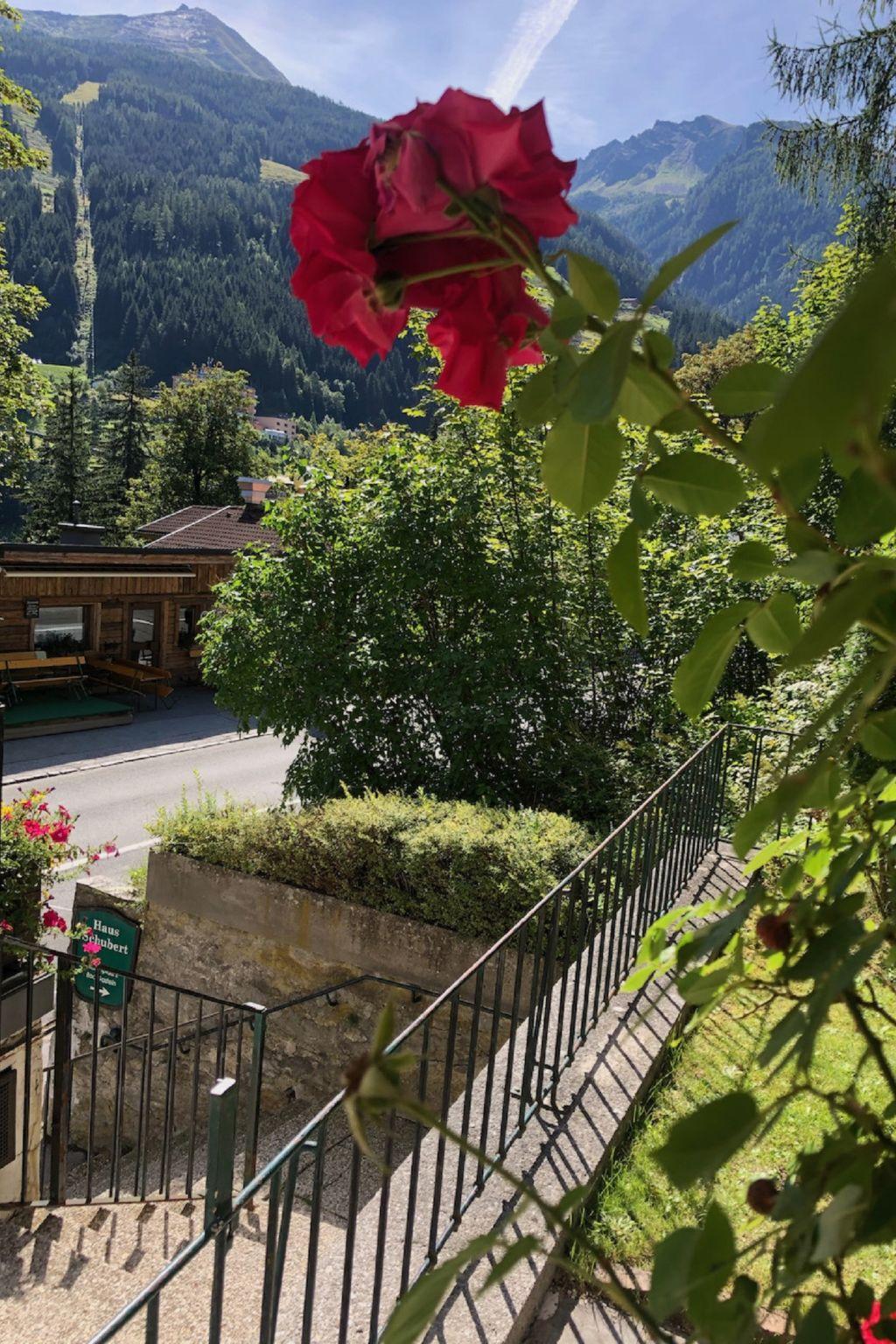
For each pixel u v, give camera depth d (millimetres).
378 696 8758
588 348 565
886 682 486
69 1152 7441
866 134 8492
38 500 51031
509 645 8453
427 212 523
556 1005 4035
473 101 511
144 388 54531
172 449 47250
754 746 5805
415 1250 2662
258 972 6730
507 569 8500
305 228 569
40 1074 5426
